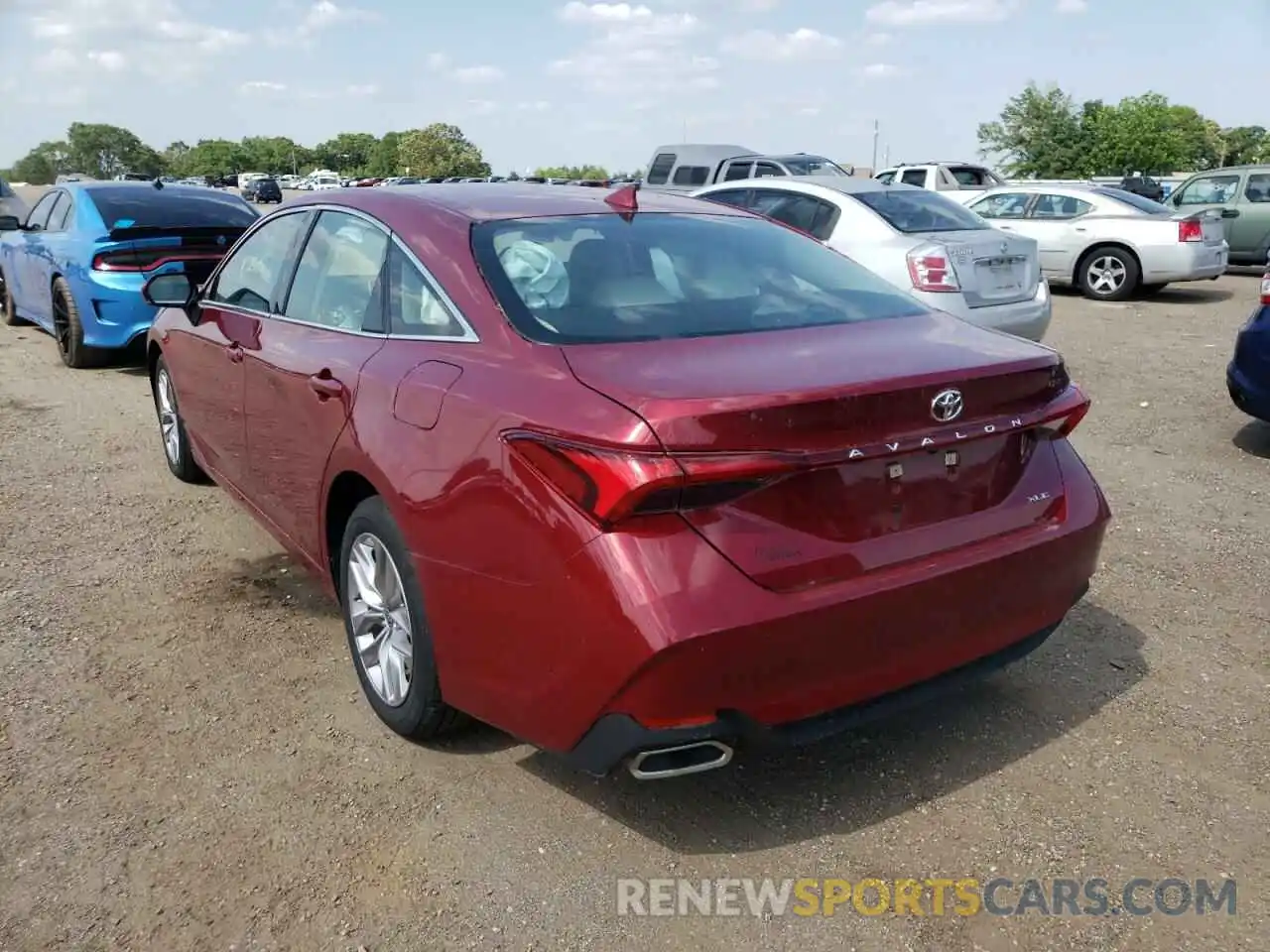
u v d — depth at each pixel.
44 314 10.05
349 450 3.31
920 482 2.79
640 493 2.41
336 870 2.77
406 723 3.26
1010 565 2.89
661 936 2.54
